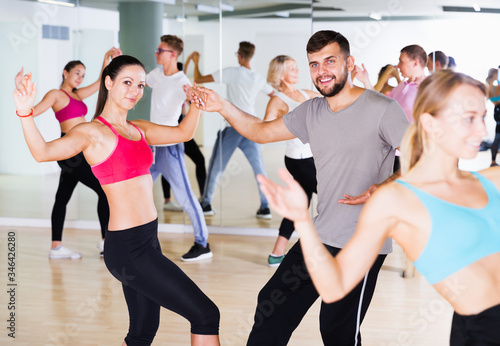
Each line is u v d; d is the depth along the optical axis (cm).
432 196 157
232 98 539
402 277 439
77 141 242
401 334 332
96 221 595
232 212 563
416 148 164
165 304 247
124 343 259
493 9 490
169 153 471
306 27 522
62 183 489
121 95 254
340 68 249
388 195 156
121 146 246
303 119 272
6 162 605
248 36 533
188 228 575
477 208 158
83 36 565
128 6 554
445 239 154
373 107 246
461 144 158
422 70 491
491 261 155
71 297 395
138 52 556
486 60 493
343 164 251
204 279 433
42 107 476
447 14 496
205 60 545
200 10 542
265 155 548
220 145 555
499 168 170
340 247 250
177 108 514
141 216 247
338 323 247
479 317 154
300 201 148
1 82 591
